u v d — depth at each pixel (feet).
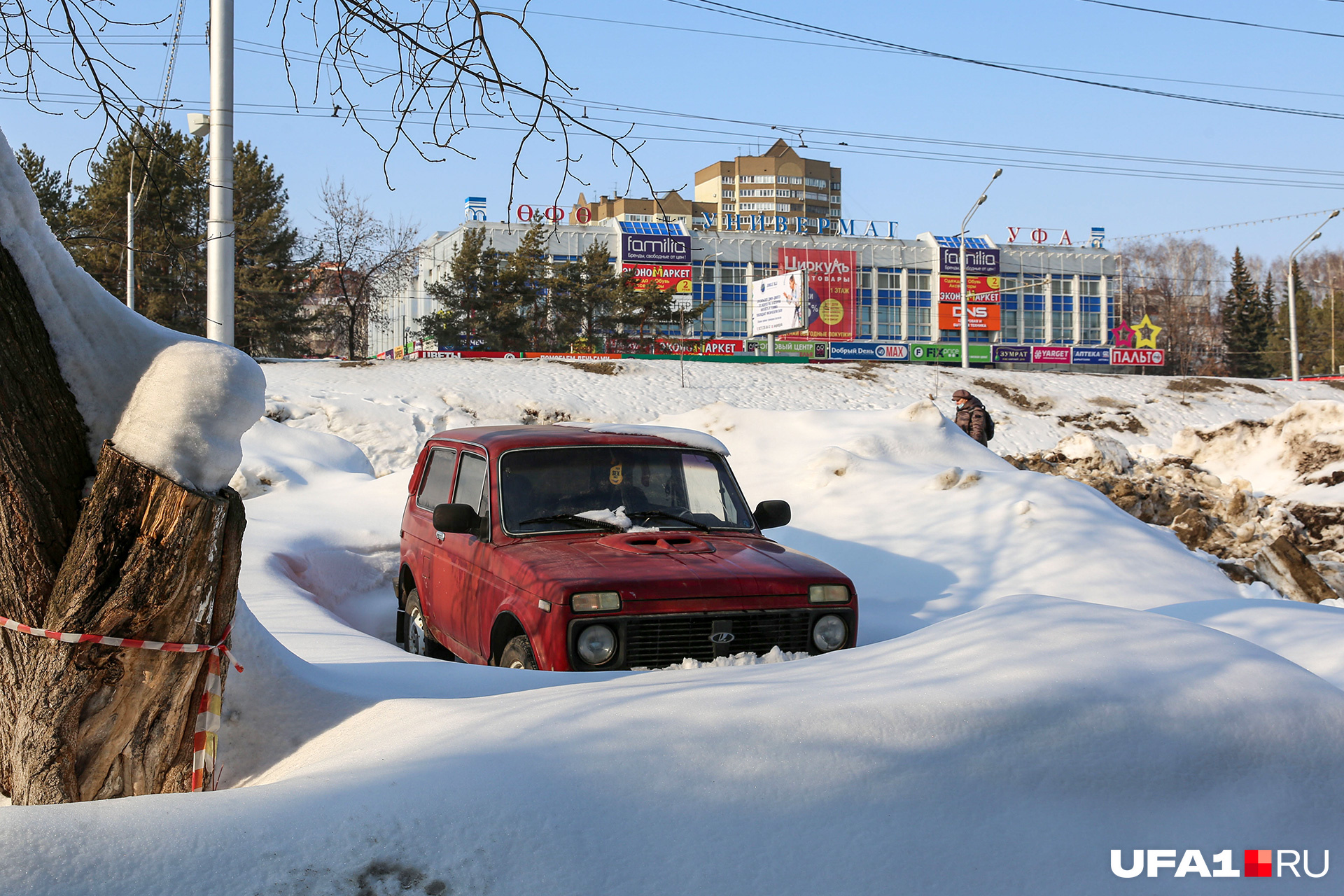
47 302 8.21
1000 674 8.64
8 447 8.01
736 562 15.84
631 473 18.58
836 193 409.08
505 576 16.05
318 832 6.25
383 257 148.87
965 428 45.50
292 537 26.53
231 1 37.19
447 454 21.22
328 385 100.37
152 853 5.92
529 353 157.79
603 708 8.20
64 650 8.05
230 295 37.60
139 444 8.04
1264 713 8.45
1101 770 7.65
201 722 8.73
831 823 6.87
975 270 282.56
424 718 8.74
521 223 214.28
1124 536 26.81
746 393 124.77
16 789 8.36
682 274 248.11
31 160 102.47
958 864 6.73
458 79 13.53
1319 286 358.02
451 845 6.26
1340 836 7.50
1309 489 47.26
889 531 27.89
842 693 8.34
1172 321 335.06
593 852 6.35
